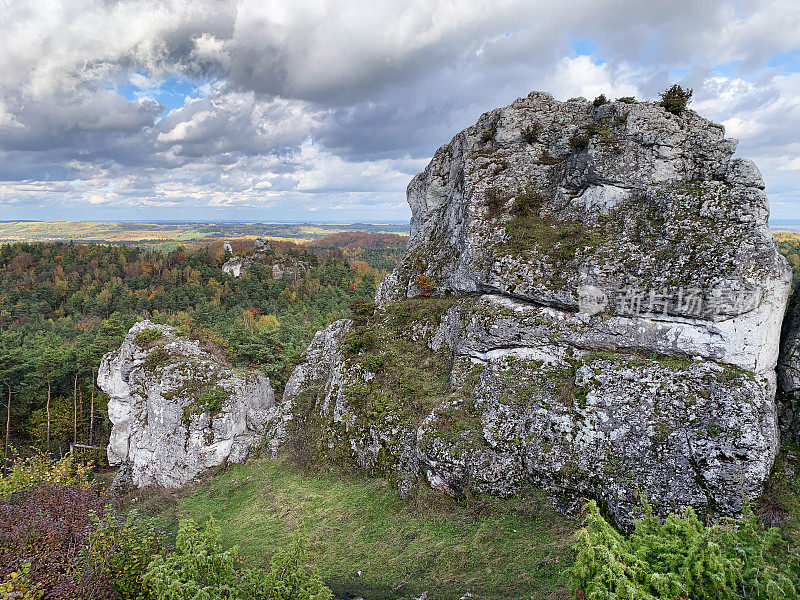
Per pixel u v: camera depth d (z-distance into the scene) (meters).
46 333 78.50
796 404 21.44
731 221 22.00
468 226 33.03
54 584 12.41
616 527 19.44
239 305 108.19
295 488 28.14
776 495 18.41
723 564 10.24
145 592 13.55
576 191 30.19
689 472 19.05
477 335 26.75
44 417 49.22
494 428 23.02
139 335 38.12
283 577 12.29
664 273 22.53
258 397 38.50
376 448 27.17
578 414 21.81
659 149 26.28
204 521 26.78
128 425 38.66
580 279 24.73
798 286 24.22
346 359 33.34
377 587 18.23
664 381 20.84
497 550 19.08
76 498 16.75
